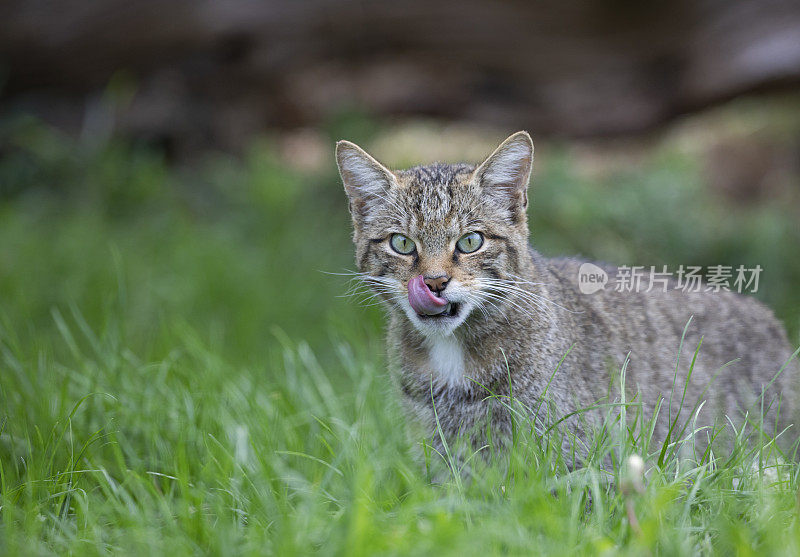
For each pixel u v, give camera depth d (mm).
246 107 17797
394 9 16047
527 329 7160
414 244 7379
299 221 15930
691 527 5582
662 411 7641
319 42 16453
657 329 8086
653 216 15891
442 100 17359
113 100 17234
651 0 15586
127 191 16406
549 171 16547
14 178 16828
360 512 5078
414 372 7387
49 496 6430
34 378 8344
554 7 15891
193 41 16578
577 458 6793
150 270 13344
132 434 7883
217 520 6012
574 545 5254
